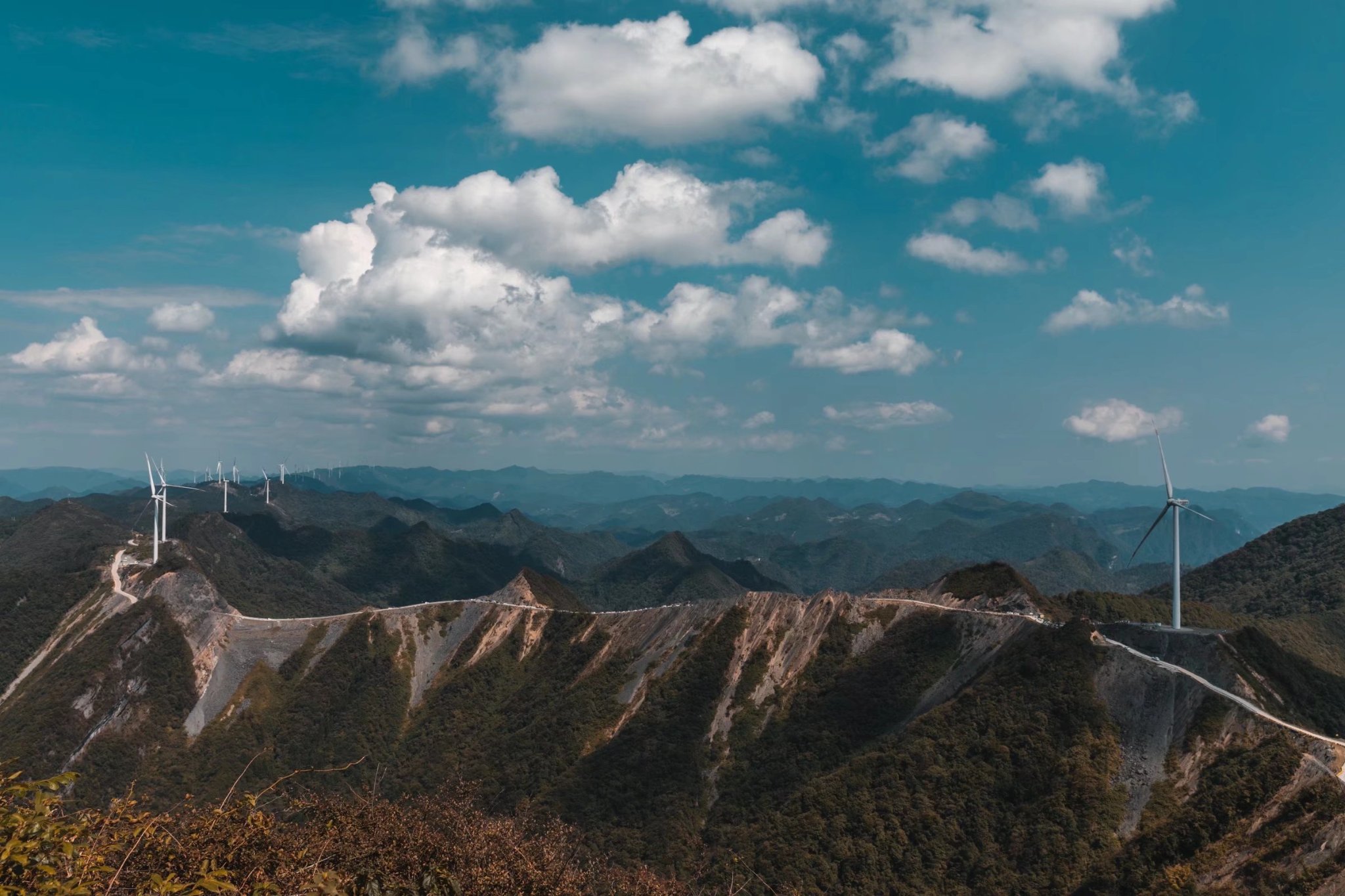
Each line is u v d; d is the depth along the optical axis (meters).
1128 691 126.00
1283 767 100.56
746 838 125.56
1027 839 110.19
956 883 109.00
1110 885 97.25
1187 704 119.75
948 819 117.06
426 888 36.44
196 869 31.44
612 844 138.25
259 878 32.47
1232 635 137.12
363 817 41.72
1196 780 109.19
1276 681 130.75
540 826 67.69
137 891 29.05
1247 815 97.50
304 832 39.47
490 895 41.00
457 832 45.34
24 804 28.86
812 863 115.88
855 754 139.25
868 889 111.12
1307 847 85.44
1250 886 84.06
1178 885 89.25
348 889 34.28
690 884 122.88
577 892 47.75
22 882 25.98
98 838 30.08
